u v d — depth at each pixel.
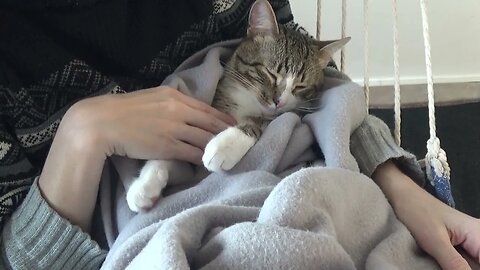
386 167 0.98
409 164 0.99
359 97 1.00
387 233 0.82
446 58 1.98
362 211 0.81
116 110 0.91
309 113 1.06
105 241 0.92
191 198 0.86
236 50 1.21
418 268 0.81
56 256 0.85
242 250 0.66
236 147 0.92
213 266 0.66
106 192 0.93
